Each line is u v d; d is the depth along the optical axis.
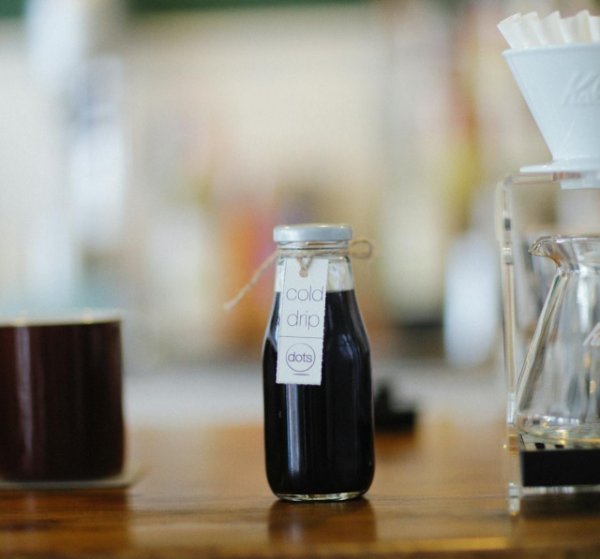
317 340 1.21
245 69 4.18
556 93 1.16
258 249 4.03
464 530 1.09
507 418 1.23
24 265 4.25
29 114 4.27
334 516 1.17
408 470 1.47
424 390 3.55
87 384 1.41
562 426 1.17
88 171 3.89
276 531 1.12
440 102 3.77
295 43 4.17
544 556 1.03
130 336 3.84
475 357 3.54
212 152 4.15
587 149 1.17
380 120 4.12
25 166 4.30
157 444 1.77
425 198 3.88
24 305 3.82
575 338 1.17
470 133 3.73
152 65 4.19
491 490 1.30
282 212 4.11
